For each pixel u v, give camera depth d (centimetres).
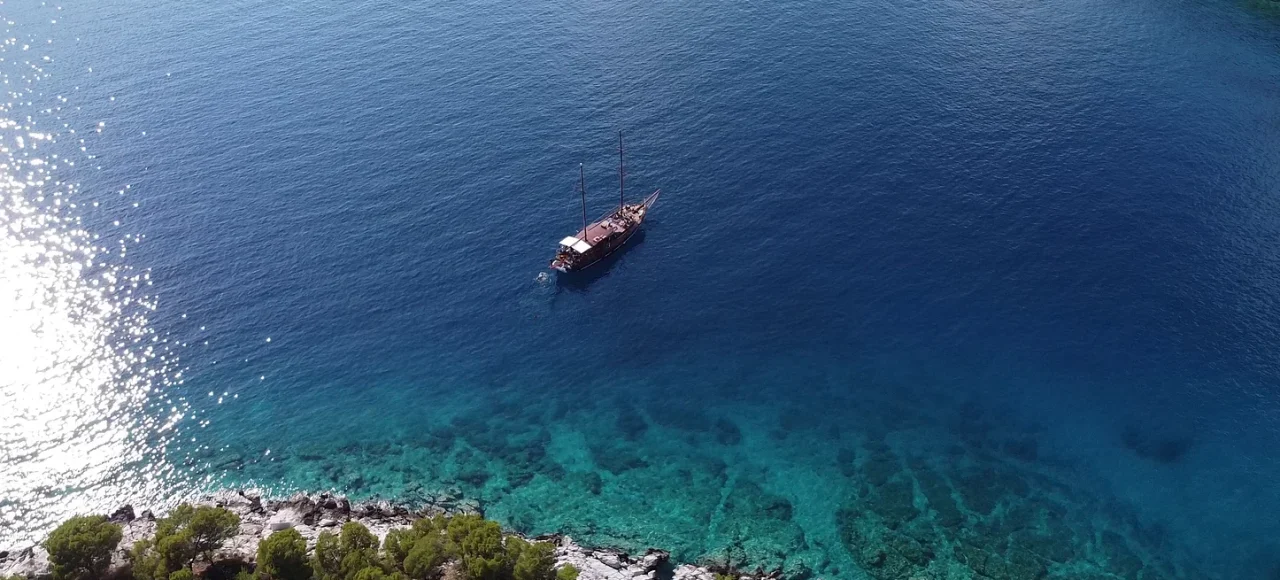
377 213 14900
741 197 15338
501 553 8694
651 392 12006
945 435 11275
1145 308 12838
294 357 12350
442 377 12181
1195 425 11212
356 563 8488
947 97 17662
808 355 12506
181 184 15438
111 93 18062
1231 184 15038
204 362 12194
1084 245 14000
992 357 12312
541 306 13300
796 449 11131
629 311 13250
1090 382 11869
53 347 12238
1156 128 16562
